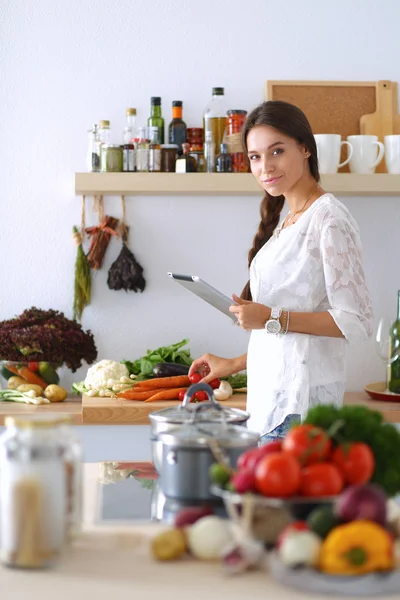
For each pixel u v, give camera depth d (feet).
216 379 9.93
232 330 11.27
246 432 4.93
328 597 3.55
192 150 10.69
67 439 4.05
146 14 11.05
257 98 11.21
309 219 7.83
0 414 9.39
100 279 11.12
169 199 11.18
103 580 3.75
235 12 11.14
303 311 7.84
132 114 10.66
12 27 10.93
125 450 10.00
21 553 3.87
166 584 3.70
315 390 7.75
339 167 10.86
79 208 11.09
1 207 11.00
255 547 3.87
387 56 11.36
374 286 11.38
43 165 11.02
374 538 3.60
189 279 7.68
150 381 9.93
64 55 11.00
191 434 4.88
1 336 10.29
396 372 10.36
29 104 10.99
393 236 11.38
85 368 11.16
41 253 11.06
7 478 3.91
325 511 3.76
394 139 10.62
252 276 8.37
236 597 3.54
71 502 4.09
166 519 4.68
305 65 11.27
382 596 3.58
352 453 4.09
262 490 3.93
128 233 11.13
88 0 11.00
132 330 11.18
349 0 11.27
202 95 11.15
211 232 11.25
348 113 11.30
